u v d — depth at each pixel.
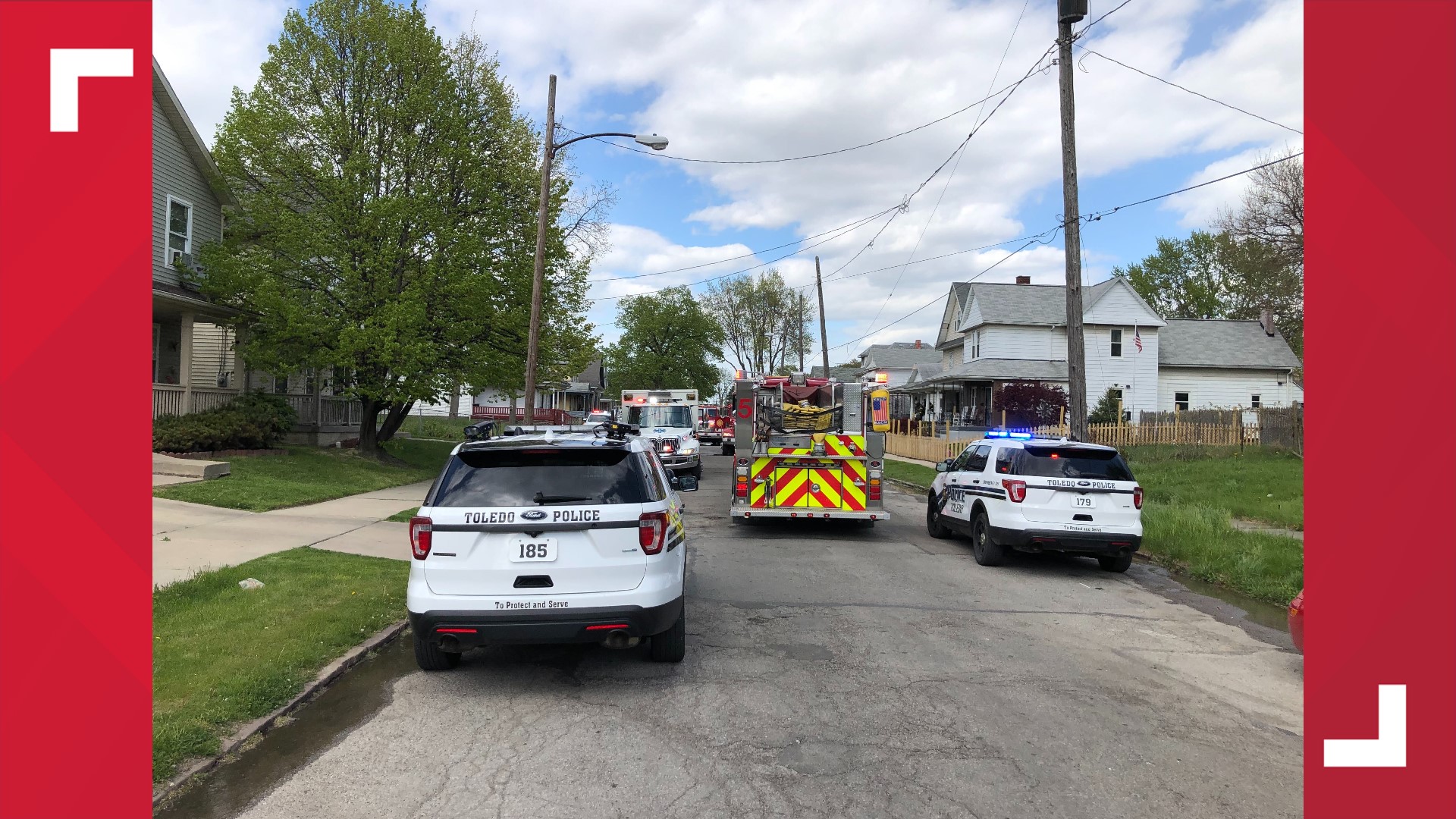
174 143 17.64
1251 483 16.59
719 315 73.69
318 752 4.27
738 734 4.53
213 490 12.71
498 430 21.06
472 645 5.08
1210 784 3.96
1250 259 38.97
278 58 18.61
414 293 17.84
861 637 6.60
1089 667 5.89
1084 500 9.34
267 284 16.88
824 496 12.23
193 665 5.18
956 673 5.67
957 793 3.81
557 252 21.11
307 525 10.97
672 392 23.66
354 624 6.39
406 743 4.39
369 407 20.55
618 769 4.06
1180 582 9.45
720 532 12.98
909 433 32.72
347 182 18.05
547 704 5.03
